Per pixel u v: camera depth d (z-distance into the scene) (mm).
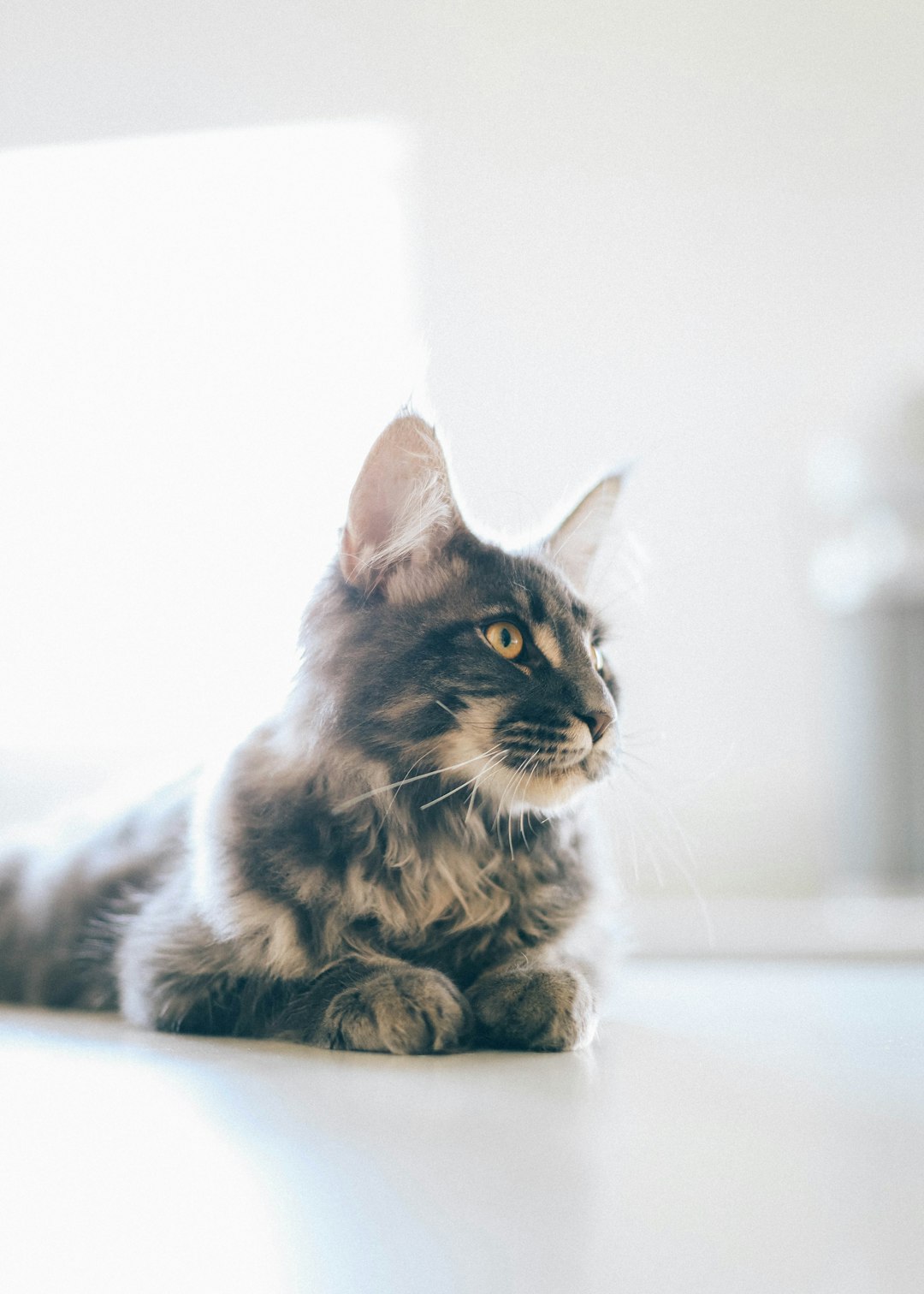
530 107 3859
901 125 3854
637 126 3871
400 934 1315
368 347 3805
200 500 3719
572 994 1270
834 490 3725
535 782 1300
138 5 3775
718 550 3830
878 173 3863
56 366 3740
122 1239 676
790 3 3844
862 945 2365
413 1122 934
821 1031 1432
